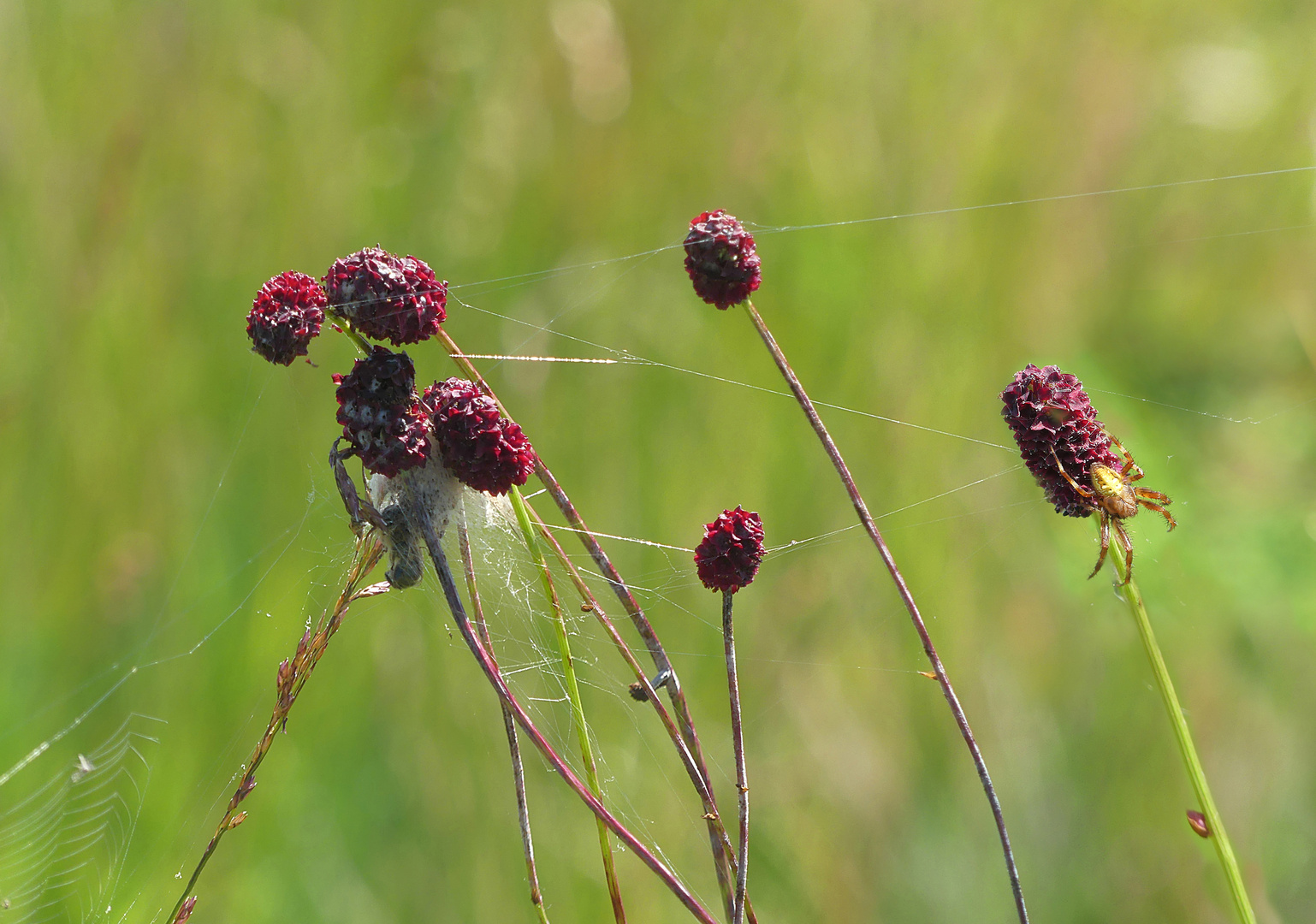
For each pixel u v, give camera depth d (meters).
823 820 3.08
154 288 3.30
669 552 3.23
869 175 3.56
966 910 3.00
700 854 3.01
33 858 2.78
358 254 1.21
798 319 3.48
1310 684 3.22
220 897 2.86
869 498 3.38
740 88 3.54
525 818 1.34
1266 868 2.97
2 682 3.01
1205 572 3.23
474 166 3.42
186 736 3.01
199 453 3.28
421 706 3.10
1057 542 3.38
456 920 2.92
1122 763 3.20
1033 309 3.59
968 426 3.48
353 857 2.99
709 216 1.33
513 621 2.54
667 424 3.36
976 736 3.23
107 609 3.15
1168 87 3.66
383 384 1.18
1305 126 3.66
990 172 3.62
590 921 2.88
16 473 3.17
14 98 3.20
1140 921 2.97
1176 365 3.64
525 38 3.45
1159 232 3.66
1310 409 3.47
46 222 3.22
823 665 3.25
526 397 3.30
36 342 3.21
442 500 1.25
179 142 3.32
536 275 3.41
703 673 3.15
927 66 3.64
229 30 3.35
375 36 3.43
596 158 3.47
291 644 3.08
